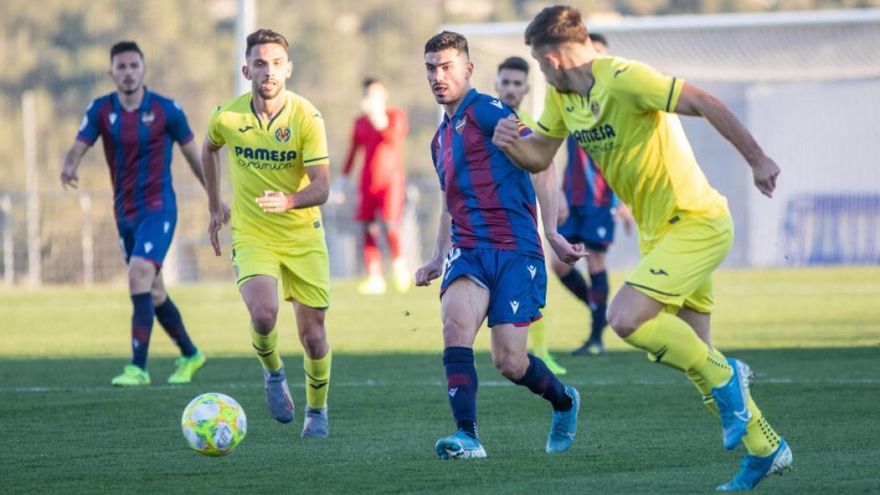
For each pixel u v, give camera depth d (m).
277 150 19.89
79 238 69.00
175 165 80.06
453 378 17.11
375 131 52.91
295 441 19.19
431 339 36.91
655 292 15.12
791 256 69.38
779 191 69.31
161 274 27.66
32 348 36.25
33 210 66.69
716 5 124.62
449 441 16.83
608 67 15.07
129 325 43.75
